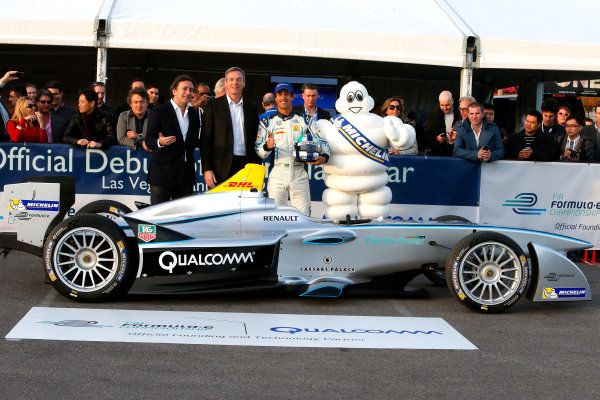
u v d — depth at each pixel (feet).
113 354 13.57
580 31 32.19
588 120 39.45
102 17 28.66
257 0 31.86
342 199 22.94
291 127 22.77
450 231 19.39
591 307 19.71
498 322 17.52
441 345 15.19
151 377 12.41
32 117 26.53
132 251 17.99
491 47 30.32
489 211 27.68
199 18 29.55
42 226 19.60
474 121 27.02
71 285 17.58
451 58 30.09
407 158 27.27
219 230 18.84
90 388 11.77
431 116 30.55
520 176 27.66
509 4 34.99
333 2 32.60
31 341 14.15
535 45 30.48
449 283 18.17
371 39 29.86
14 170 26.37
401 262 19.35
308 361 13.66
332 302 18.90
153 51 40.63
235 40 29.25
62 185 19.65
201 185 27.53
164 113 22.03
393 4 32.86
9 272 21.47
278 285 18.53
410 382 12.73
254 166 19.44
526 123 28.40
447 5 33.14
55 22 28.40
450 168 27.45
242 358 13.67
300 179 23.04
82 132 26.50
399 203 27.45
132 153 26.63
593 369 13.94
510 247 18.22
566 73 41.45
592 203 28.04
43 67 43.50
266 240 18.52
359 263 19.25
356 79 45.96
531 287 18.83
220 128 22.63
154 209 18.84
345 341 15.15
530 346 15.42
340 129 22.48
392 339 15.48
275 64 43.80
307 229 19.03
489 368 13.74
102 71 29.04
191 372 12.75
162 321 16.16
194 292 18.11
